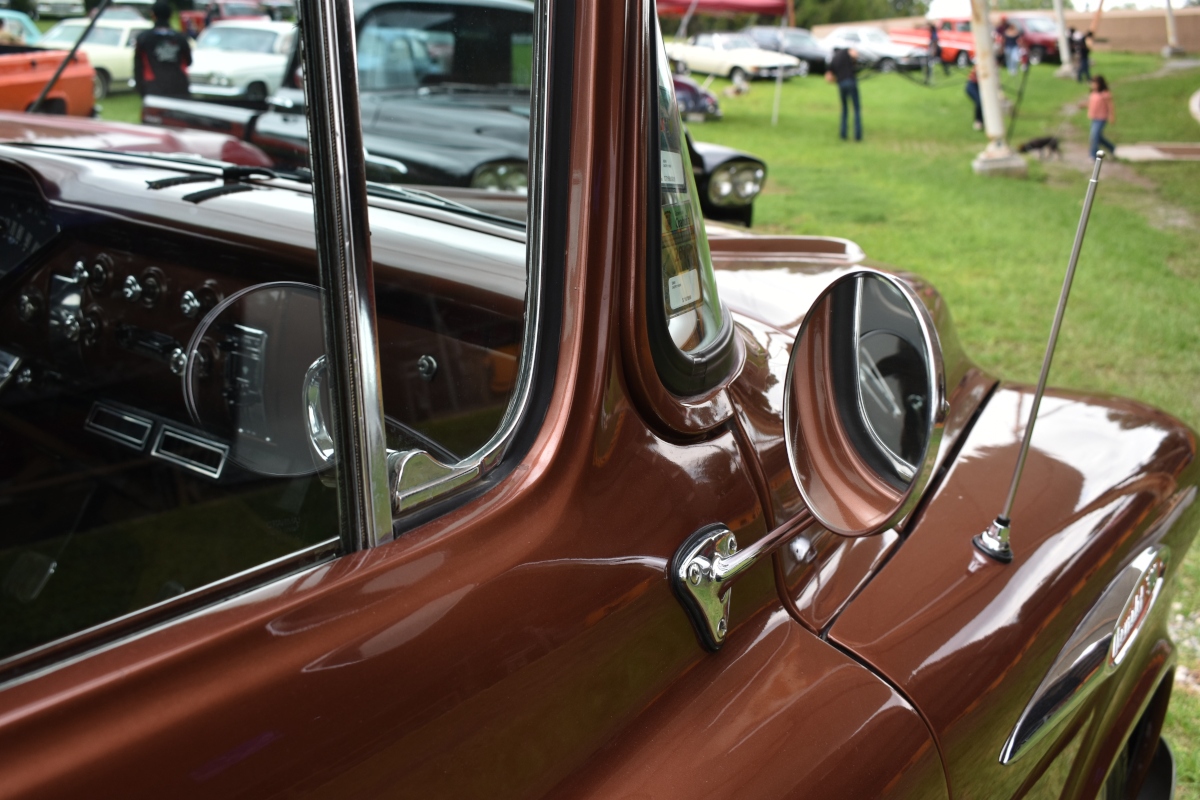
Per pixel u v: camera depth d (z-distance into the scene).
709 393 1.06
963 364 1.81
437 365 0.95
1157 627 1.57
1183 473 1.55
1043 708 1.22
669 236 0.99
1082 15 33.19
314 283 0.97
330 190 0.69
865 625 1.14
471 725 0.75
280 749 0.63
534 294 0.89
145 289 1.29
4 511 1.28
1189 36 31.31
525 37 1.65
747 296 1.62
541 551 0.82
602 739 0.88
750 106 19.47
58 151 1.53
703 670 1.00
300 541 0.85
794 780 0.93
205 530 1.05
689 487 0.99
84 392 1.30
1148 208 10.33
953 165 12.88
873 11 43.38
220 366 0.99
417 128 3.18
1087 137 15.24
